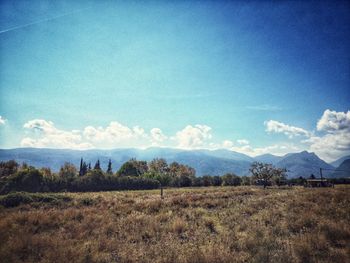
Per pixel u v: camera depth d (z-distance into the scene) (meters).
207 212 14.52
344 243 7.40
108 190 56.31
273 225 10.18
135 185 61.25
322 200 16.22
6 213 13.41
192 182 79.69
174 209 15.63
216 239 8.29
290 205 14.97
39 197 20.14
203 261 6.01
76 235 9.09
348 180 53.66
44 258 6.54
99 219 12.11
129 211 15.10
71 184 52.38
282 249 6.92
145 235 9.27
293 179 63.03
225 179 82.00
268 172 55.75
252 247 7.17
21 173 43.41
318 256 6.48
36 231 10.08
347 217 10.26
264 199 20.08
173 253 6.65
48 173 62.47
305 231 8.80
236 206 16.61
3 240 7.91
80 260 6.34
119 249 7.59
